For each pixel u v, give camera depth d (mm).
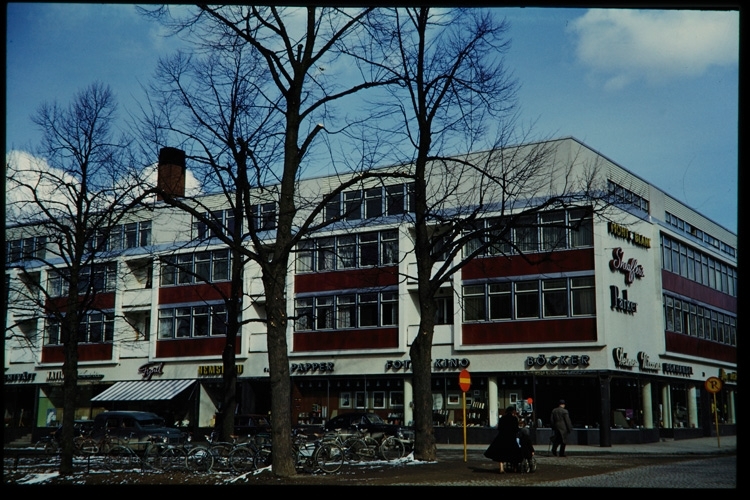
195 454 20984
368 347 41875
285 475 18188
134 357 50000
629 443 36594
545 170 36750
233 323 28344
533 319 37406
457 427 38125
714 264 49750
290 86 19547
